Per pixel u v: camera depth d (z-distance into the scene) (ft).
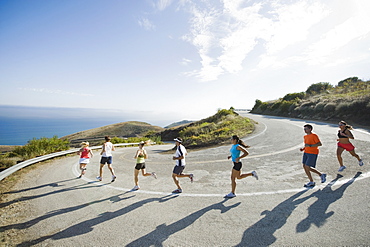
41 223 13.24
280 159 25.80
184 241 10.28
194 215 12.99
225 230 10.99
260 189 16.52
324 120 65.87
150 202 15.66
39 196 18.52
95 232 11.73
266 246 9.34
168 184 20.15
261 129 55.77
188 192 17.33
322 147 28.96
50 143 50.29
